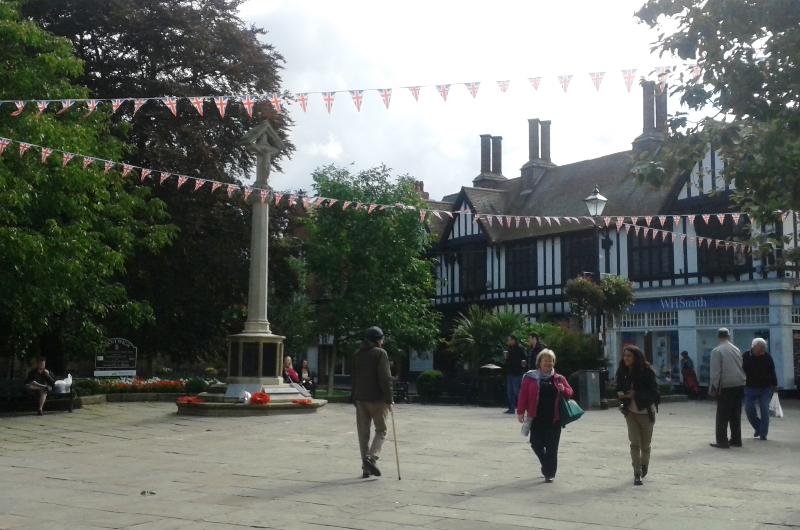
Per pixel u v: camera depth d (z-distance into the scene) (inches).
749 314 1059.3
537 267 1354.6
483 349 909.2
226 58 1029.2
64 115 700.7
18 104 470.3
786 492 318.3
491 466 388.5
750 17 266.5
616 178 1322.6
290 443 485.1
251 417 628.4
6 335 787.4
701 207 1098.7
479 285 1472.7
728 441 460.4
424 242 1155.9
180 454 441.4
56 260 663.8
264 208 690.2
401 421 614.9
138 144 959.0
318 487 332.5
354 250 1114.7
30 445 486.6
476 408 779.4
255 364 677.9
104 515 279.9
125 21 940.0
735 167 277.1
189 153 960.3
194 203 963.3
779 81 266.1
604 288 849.5
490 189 1565.0
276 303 1485.0
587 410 744.3
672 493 316.2
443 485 335.6
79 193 693.9
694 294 1111.6
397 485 336.5
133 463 409.1
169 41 974.4
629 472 368.8
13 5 692.7
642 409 338.3
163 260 959.0
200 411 647.8
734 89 270.7
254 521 268.1
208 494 318.7
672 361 1157.7
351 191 1104.8
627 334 1221.1
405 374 1640.0
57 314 754.2
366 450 356.8
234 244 1022.4
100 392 828.0
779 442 485.1
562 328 925.8
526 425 344.5
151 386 861.2
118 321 881.5
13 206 637.9
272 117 1045.2
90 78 949.2
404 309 1134.4
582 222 1256.2
